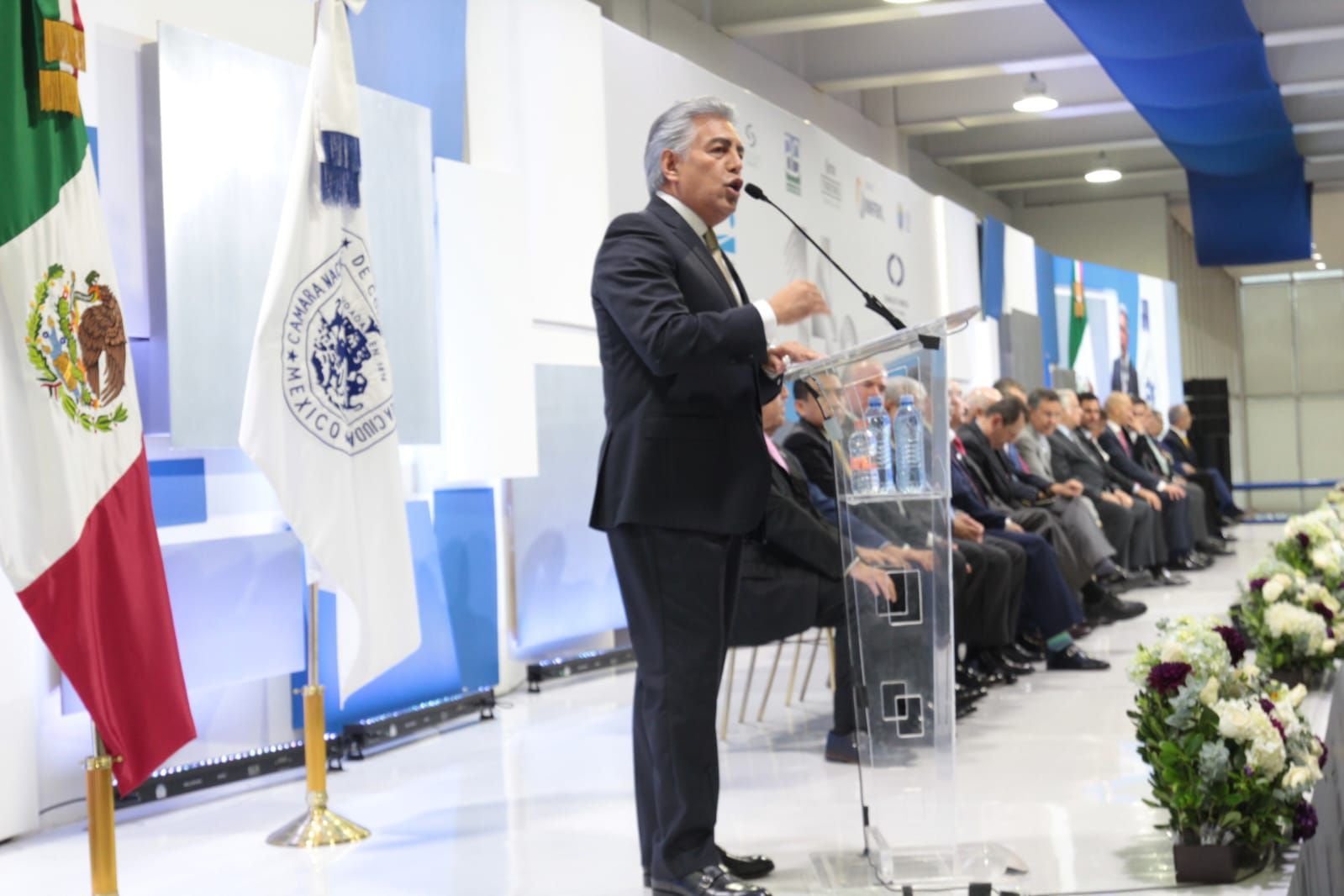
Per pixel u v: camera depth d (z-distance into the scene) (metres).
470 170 5.47
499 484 6.06
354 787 4.32
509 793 4.14
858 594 3.01
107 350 3.13
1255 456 18.03
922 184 13.67
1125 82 9.49
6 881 3.40
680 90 7.18
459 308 5.42
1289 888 2.97
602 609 6.55
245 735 4.53
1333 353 17.77
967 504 6.24
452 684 5.40
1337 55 11.20
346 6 3.96
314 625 3.78
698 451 2.78
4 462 2.90
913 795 2.93
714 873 2.77
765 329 2.68
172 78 4.13
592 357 6.52
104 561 3.07
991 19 10.41
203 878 3.33
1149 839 3.41
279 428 3.64
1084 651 6.63
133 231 4.14
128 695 3.07
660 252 2.79
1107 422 10.80
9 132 2.96
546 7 6.06
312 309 3.73
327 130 3.81
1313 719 4.45
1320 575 5.90
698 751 2.79
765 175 7.88
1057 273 14.23
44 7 3.02
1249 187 14.16
